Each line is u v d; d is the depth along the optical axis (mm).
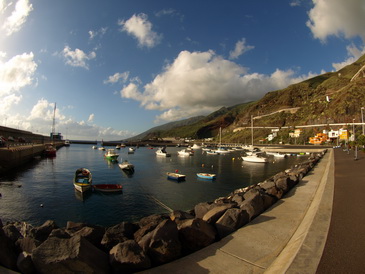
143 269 4297
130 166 50438
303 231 5559
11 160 50875
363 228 5664
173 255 4645
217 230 6004
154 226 6184
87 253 4188
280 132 199750
